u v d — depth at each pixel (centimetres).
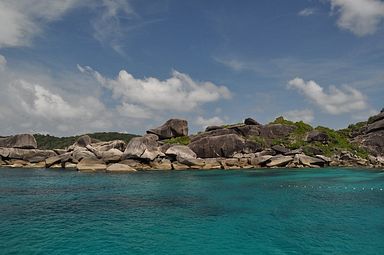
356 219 2338
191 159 6431
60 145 12644
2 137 7925
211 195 3378
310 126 7906
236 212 2595
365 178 4675
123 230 2133
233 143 6819
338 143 7494
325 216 2430
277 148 6856
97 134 13012
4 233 2059
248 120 7706
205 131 7825
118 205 2919
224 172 5712
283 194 3362
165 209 2736
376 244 1833
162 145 7031
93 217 2473
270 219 2367
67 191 3741
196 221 2341
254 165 6494
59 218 2445
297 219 2356
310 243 1858
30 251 1748
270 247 1803
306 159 6500
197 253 1727
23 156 7462
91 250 1767
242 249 1780
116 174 5572
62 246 1827
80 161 6438
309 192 3466
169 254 1714
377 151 7425
